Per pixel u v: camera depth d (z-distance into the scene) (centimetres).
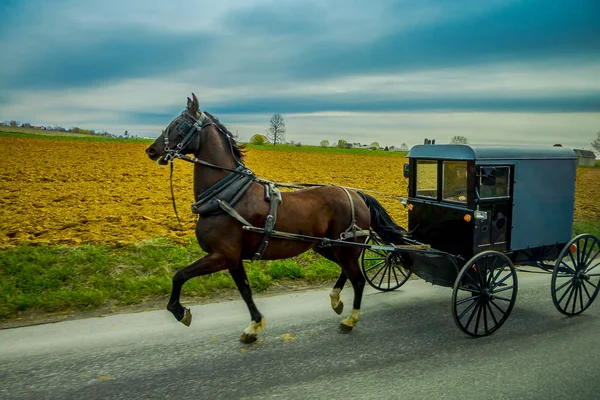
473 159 573
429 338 557
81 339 524
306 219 557
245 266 815
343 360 490
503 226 615
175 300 503
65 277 714
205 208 508
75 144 5384
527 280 854
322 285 780
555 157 655
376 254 822
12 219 1133
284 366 473
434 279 644
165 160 529
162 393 415
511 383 443
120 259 796
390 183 2675
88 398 403
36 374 441
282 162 4606
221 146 536
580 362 494
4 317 586
